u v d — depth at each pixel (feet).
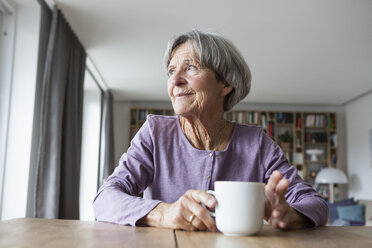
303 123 23.39
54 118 10.29
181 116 3.62
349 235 2.31
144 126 3.82
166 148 3.63
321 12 10.97
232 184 2.18
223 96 3.79
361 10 10.82
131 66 16.44
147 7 10.85
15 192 9.13
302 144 23.04
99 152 19.95
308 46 13.73
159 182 3.61
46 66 9.78
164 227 2.46
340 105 24.13
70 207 11.16
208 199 2.26
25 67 9.67
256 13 11.08
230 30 12.35
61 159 11.19
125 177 3.39
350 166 22.88
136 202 2.67
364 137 21.26
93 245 1.72
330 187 22.16
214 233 2.28
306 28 12.13
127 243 1.80
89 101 20.07
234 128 3.77
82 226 2.44
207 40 3.52
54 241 1.81
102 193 3.02
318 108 24.04
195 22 11.77
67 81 11.82
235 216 2.15
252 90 20.47
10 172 9.20
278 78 17.98
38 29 9.89
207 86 3.47
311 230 2.57
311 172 23.21
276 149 3.74
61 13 11.07
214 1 10.41
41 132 9.36
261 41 13.29
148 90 20.81
